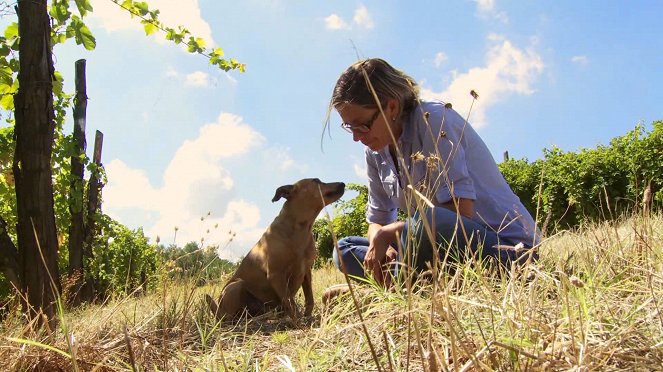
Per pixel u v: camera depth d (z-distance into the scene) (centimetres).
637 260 280
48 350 266
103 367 265
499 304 208
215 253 382
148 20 591
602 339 187
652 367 164
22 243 370
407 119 360
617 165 1386
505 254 328
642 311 209
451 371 179
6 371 255
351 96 338
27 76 379
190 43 628
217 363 248
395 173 389
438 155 209
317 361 224
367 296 278
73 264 984
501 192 361
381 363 206
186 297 394
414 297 235
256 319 430
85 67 999
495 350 175
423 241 328
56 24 513
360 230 1784
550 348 179
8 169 753
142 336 322
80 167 987
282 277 511
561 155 1641
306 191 515
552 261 319
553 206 1577
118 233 1205
